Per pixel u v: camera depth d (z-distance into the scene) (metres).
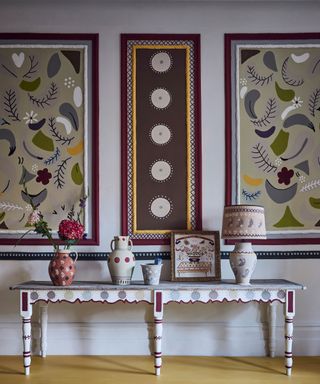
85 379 2.63
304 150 3.21
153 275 2.82
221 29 3.26
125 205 3.19
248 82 3.24
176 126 3.24
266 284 2.82
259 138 3.22
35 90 3.22
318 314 3.17
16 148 3.21
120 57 3.25
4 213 3.18
